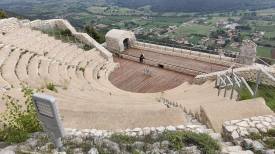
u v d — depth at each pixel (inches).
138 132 234.1
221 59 688.4
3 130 213.6
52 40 760.3
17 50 619.5
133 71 721.0
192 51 756.0
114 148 185.0
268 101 420.5
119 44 824.3
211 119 251.0
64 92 426.9
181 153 177.8
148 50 845.8
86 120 281.6
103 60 760.3
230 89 459.2
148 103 398.9
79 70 649.6
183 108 354.3
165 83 636.1
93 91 497.7
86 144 191.0
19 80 450.3
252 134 199.9
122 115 287.4
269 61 601.0
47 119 130.0
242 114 252.1
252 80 518.3
